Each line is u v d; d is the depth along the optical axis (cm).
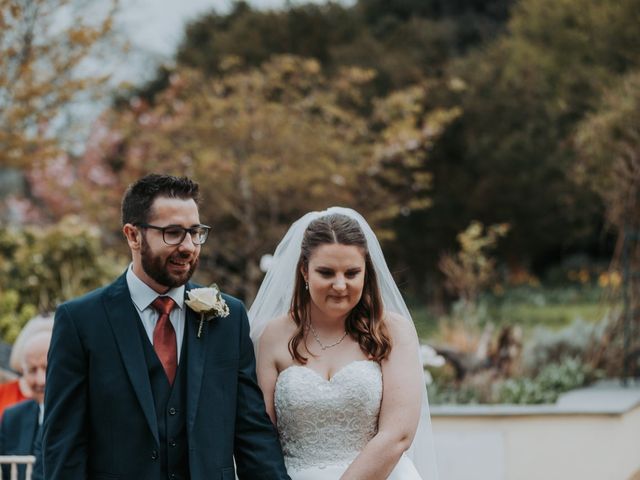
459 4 2467
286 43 1908
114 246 1239
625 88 945
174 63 1875
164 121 1208
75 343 301
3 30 830
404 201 1376
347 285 325
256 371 345
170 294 311
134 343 302
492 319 1509
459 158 1750
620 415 664
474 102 1711
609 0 1644
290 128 1154
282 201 1214
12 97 861
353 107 1612
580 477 666
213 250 1243
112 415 296
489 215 1775
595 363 867
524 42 1817
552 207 1767
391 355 339
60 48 879
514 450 673
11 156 894
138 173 1220
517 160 1692
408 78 1741
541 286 1989
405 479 334
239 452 317
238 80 1193
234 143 1168
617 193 860
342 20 1988
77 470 294
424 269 1761
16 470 388
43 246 991
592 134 939
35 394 421
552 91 1728
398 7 2403
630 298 858
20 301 958
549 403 774
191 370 306
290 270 359
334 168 1142
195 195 306
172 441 300
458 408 689
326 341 344
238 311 328
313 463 330
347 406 330
